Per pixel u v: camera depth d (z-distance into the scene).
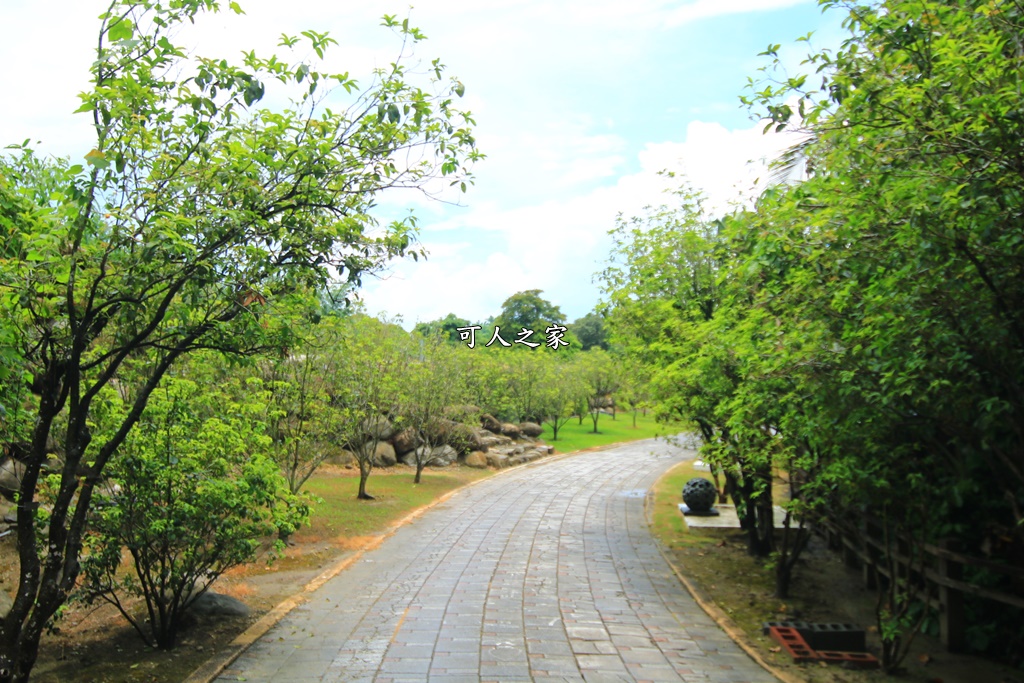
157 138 4.55
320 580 9.07
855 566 10.25
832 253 4.66
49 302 4.17
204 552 6.60
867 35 4.74
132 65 4.43
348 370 14.74
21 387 4.70
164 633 6.41
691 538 12.76
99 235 4.43
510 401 29.28
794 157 6.55
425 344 19.53
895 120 4.47
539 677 5.88
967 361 4.68
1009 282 4.51
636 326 12.58
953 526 6.91
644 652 6.63
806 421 6.25
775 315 5.92
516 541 12.02
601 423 42.22
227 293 4.60
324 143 4.77
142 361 6.47
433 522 13.64
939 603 7.07
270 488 6.91
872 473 6.32
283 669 5.97
